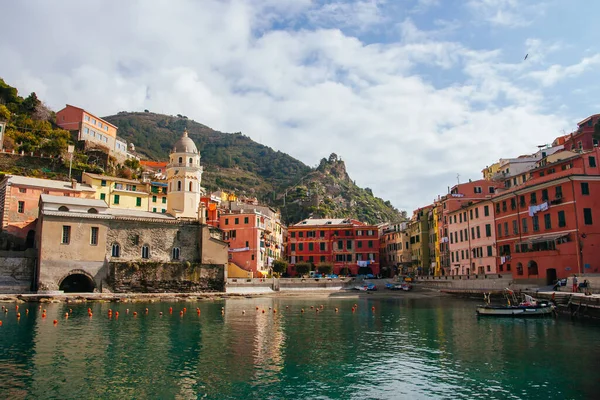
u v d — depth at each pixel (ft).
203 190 545.03
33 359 101.81
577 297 167.43
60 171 361.71
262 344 122.42
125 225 276.82
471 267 303.68
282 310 207.31
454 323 160.97
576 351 110.83
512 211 262.26
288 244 447.42
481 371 94.99
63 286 264.52
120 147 514.68
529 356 106.83
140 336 131.13
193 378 89.35
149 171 509.35
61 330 138.82
